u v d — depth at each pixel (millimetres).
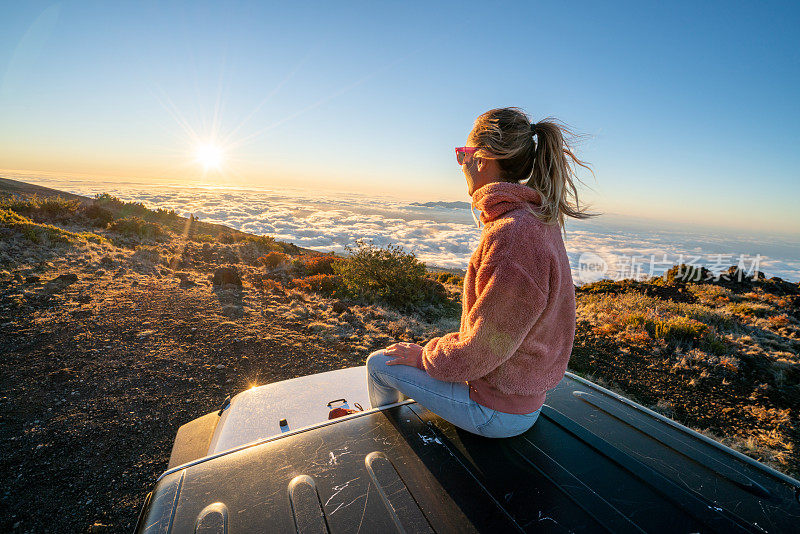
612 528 989
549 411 1542
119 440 3152
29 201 16266
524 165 1225
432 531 956
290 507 994
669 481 1170
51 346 4699
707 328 7992
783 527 1019
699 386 5520
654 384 5555
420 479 1122
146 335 5316
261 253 15141
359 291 9461
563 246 1239
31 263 8008
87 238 11391
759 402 5109
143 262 9906
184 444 1783
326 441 1249
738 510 1069
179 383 4184
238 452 1173
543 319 1129
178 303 6938
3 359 4285
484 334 1061
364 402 1946
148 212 23891
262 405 1828
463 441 1306
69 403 3607
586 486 1135
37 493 2553
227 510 971
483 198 1192
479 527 973
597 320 8875
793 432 4375
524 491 1101
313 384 2039
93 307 6129
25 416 3352
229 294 8023
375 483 1094
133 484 2695
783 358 6738
